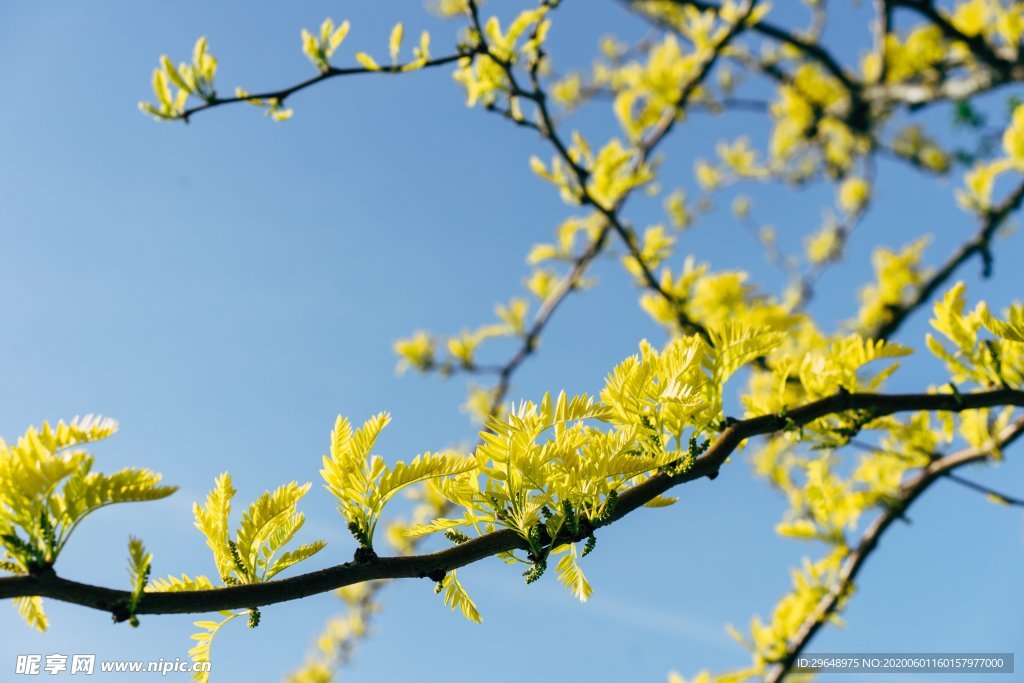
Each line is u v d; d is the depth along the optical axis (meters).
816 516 3.31
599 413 1.44
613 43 6.80
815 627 3.45
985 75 4.36
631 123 4.20
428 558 1.40
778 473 5.05
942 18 4.23
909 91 5.15
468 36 2.88
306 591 1.32
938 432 2.86
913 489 3.06
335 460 1.40
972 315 1.98
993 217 4.23
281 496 1.40
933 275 4.43
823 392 1.98
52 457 1.22
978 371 1.99
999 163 3.90
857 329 4.70
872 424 2.07
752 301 3.38
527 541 1.45
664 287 3.45
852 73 6.05
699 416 1.66
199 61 2.66
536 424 1.41
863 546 3.26
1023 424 2.62
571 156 3.54
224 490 1.42
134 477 1.29
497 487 1.46
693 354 1.59
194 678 1.39
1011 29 4.09
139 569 1.23
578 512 1.47
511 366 4.71
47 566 1.22
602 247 4.34
